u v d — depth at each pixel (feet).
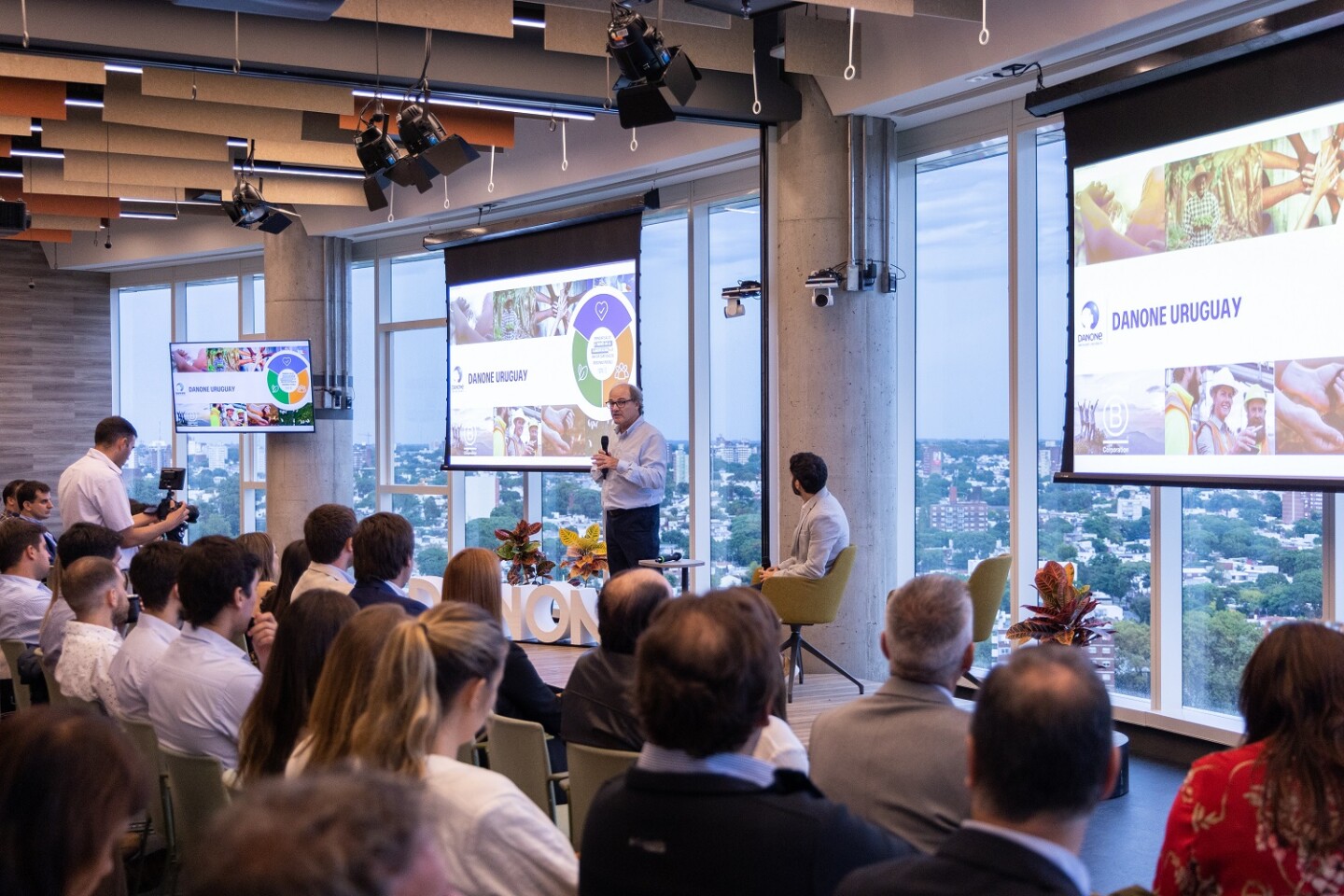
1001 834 4.17
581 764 9.41
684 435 28.48
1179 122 16.92
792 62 20.22
